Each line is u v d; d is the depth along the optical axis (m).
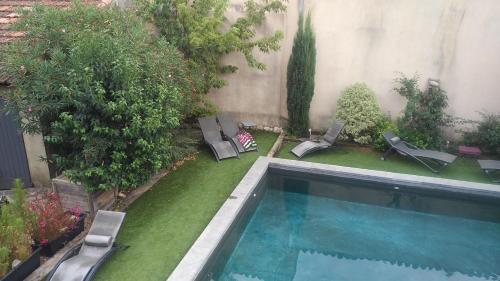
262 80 12.81
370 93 11.68
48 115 7.23
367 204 9.79
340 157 11.22
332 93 12.51
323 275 7.23
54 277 5.88
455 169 10.52
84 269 6.02
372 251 7.96
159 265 6.63
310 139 12.16
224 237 7.52
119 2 10.76
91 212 8.06
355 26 11.64
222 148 11.12
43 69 6.75
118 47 7.09
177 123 8.21
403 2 11.09
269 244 8.12
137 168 7.75
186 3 11.43
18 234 6.16
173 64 8.85
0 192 9.13
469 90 11.45
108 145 7.30
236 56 12.73
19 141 8.87
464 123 11.64
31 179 9.27
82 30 7.44
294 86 11.98
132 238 7.36
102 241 6.56
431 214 9.36
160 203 8.64
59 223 6.91
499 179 9.93
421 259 7.73
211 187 9.38
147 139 7.60
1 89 8.24
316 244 8.15
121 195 8.91
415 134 11.29
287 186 10.66
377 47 11.69
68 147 7.79
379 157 11.25
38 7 7.71
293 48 11.72
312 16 11.80
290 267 7.41
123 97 6.99
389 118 12.24
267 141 12.37
